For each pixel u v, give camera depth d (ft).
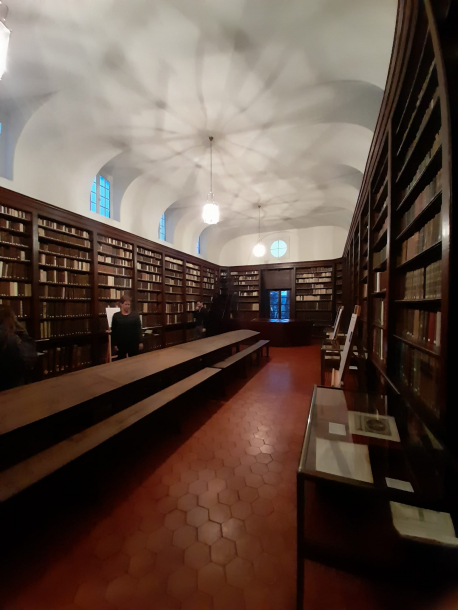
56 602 3.86
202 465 7.21
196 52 9.72
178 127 14.19
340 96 11.71
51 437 7.79
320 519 5.07
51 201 14.61
